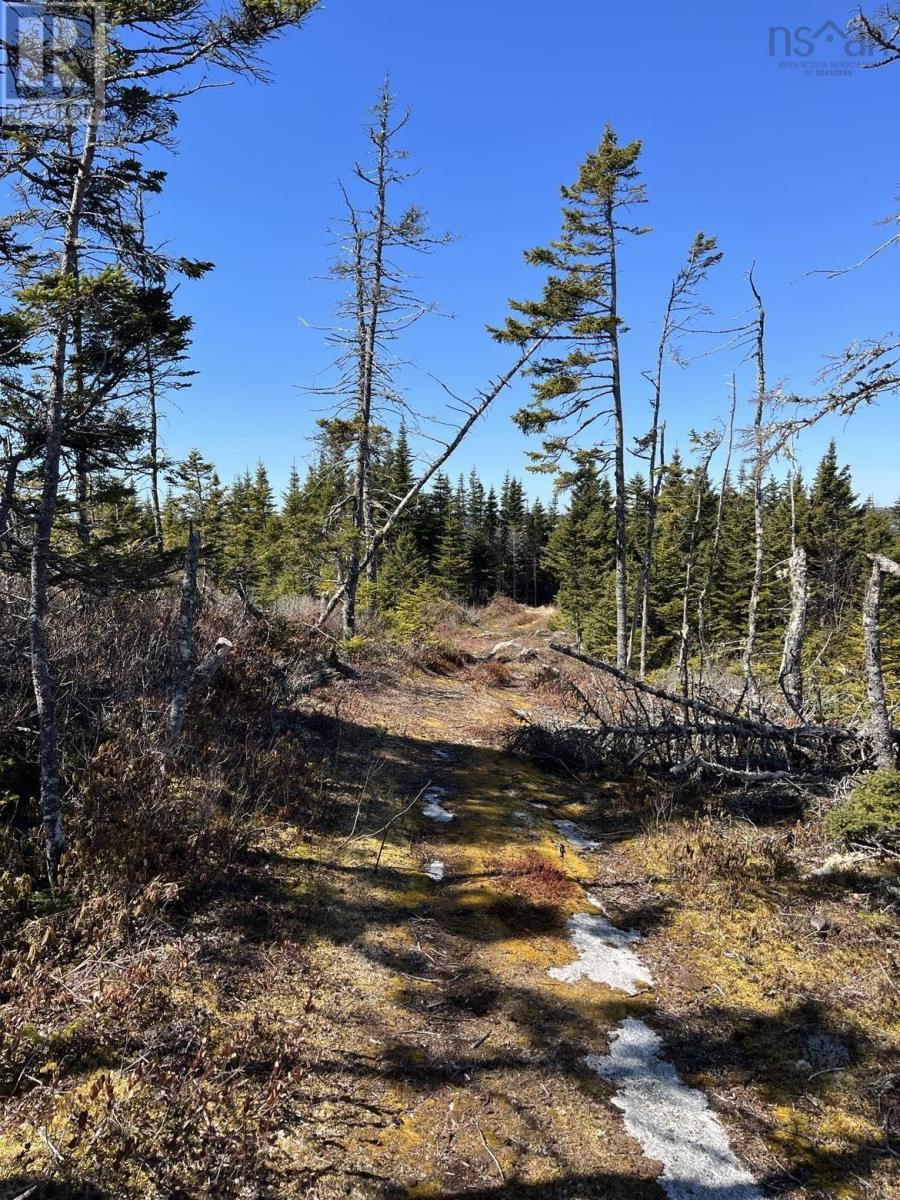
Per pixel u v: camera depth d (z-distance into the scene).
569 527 47.44
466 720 12.46
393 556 35.69
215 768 6.71
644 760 9.35
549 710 14.30
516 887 6.17
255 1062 3.73
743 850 6.57
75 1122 3.17
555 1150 3.41
